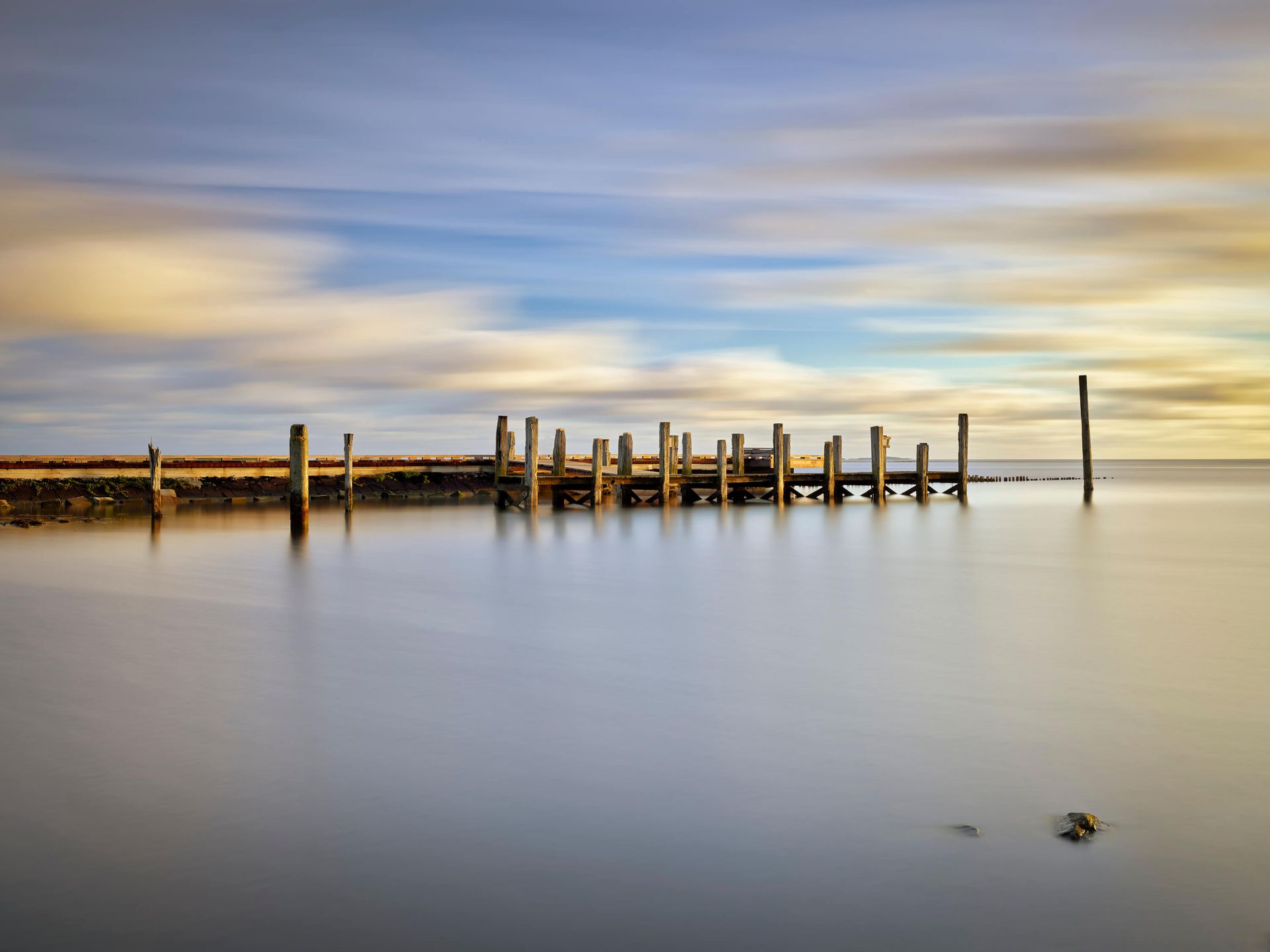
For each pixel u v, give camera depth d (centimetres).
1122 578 2433
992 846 814
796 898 732
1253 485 9381
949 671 1411
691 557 2844
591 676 1377
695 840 825
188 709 1204
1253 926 696
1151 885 752
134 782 952
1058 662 1472
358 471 5694
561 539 3353
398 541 3256
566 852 803
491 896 734
